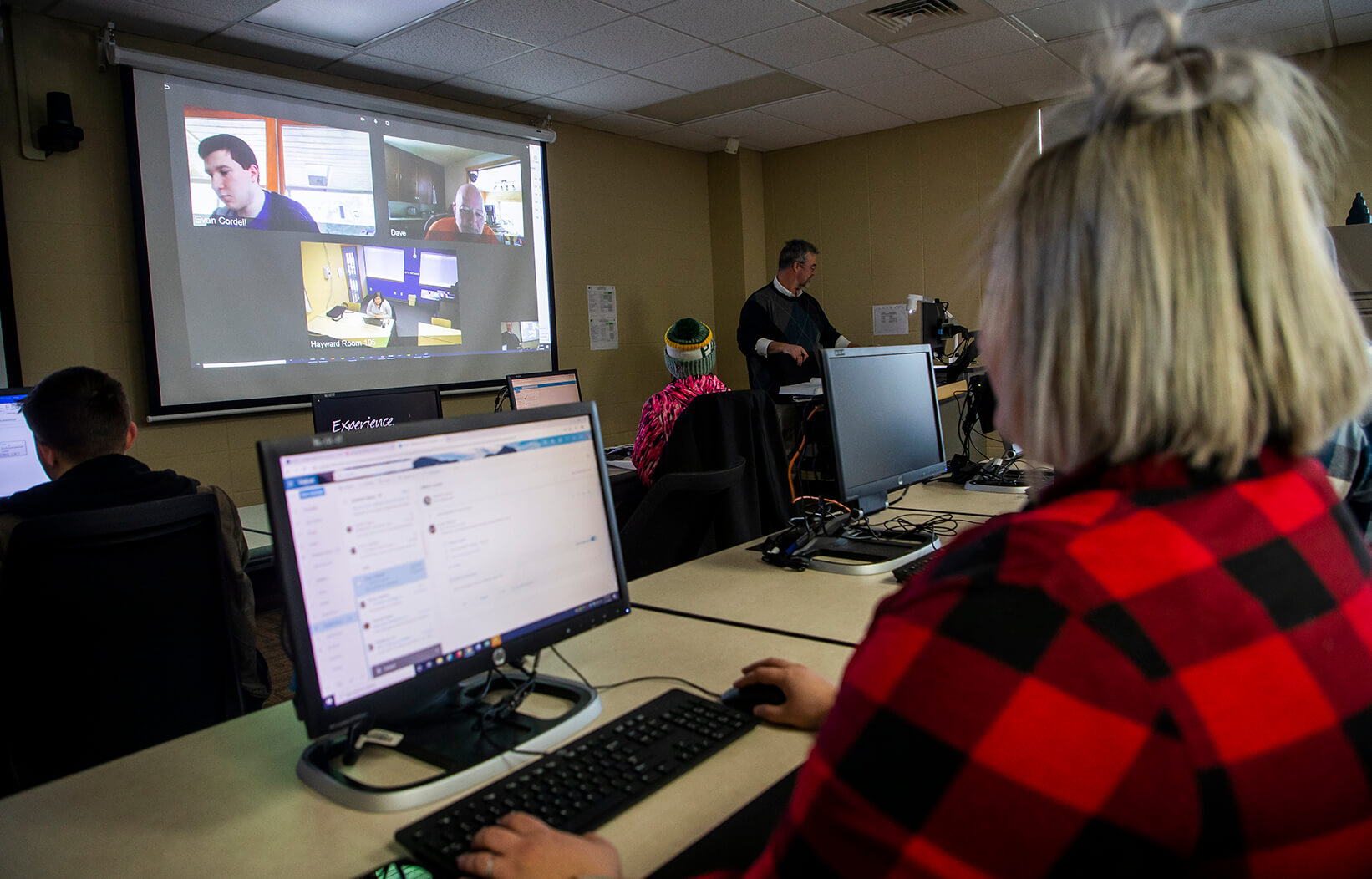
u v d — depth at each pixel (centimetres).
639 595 162
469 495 106
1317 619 48
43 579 145
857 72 461
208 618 169
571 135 553
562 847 75
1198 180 48
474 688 117
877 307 609
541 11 361
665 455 227
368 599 95
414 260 468
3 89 335
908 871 47
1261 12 389
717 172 645
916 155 580
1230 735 44
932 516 221
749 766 97
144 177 367
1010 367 56
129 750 159
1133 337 48
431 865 79
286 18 360
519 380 411
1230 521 49
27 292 344
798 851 52
